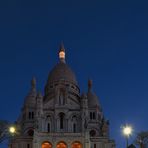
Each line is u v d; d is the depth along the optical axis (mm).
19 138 151875
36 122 149875
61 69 182625
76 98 165500
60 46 194750
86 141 146250
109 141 156000
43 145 145625
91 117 170500
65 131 152750
